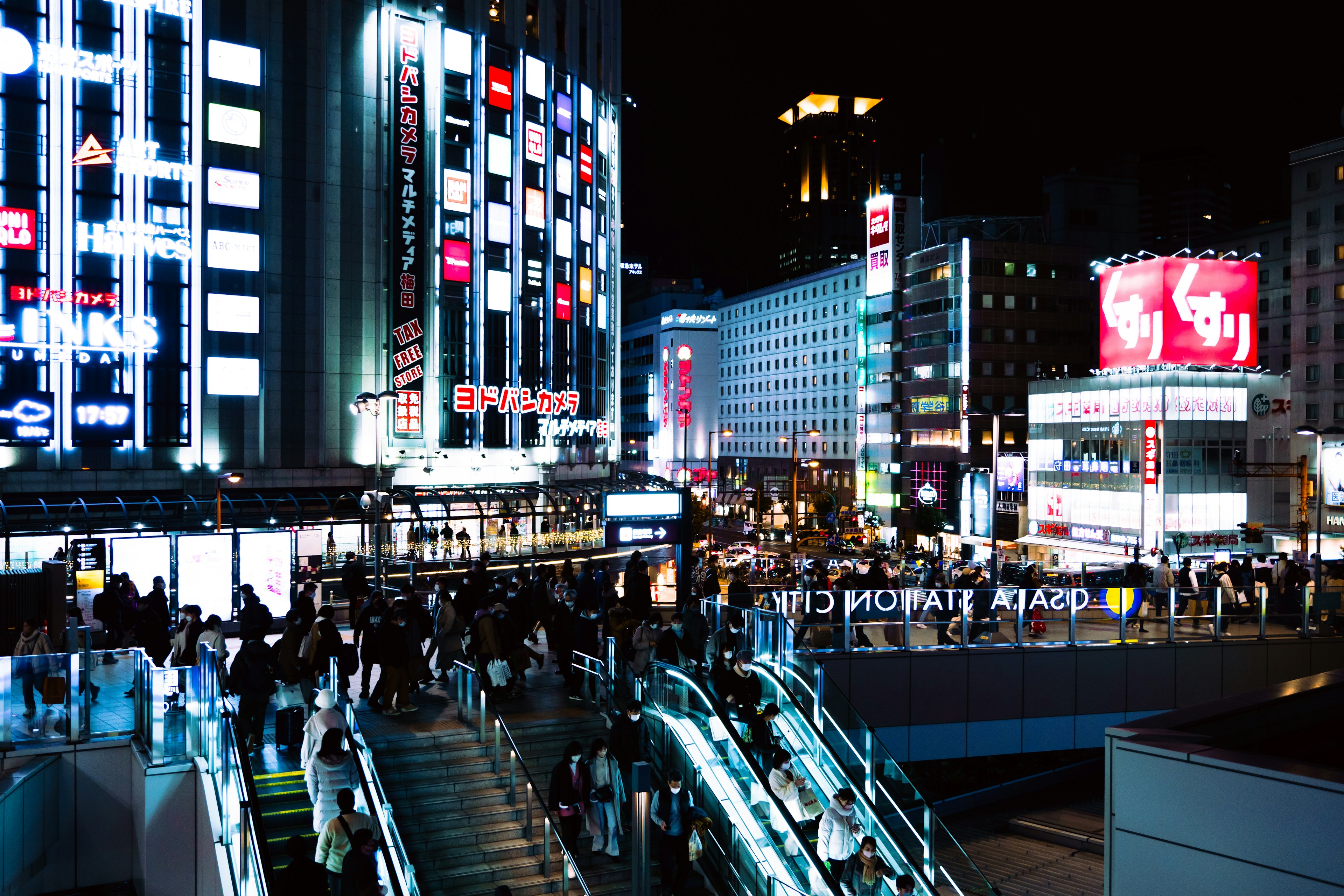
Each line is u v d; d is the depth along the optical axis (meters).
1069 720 26.36
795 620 25.05
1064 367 98.75
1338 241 73.25
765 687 20.28
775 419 136.62
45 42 46.81
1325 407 73.88
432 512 54.06
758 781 15.76
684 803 15.03
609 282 73.31
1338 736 9.69
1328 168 74.00
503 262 61.19
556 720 18.64
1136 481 66.88
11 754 15.00
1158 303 66.44
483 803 16.48
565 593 25.67
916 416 103.88
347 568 26.25
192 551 28.23
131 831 15.66
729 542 107.69
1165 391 65.31
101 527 42.34
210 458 51.25
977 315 96.88
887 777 17.28
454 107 58.69
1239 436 67.44
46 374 47.00
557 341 65.00
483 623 19.56
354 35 55.34
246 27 52.19
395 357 56.31
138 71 49.25
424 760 17.09
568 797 15.02
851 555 92.50
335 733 13.34
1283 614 27.78
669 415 153.12
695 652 21.17
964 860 16.34
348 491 54.72
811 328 127.75
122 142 48.72
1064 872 23.02
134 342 49.09
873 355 111.19
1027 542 75.94
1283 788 7.90
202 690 15.13
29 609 21.39
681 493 40.16
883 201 108.88
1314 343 74.88
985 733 25.92
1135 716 26.66
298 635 17.53
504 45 61.34
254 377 52.47
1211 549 65.94
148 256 49.59
